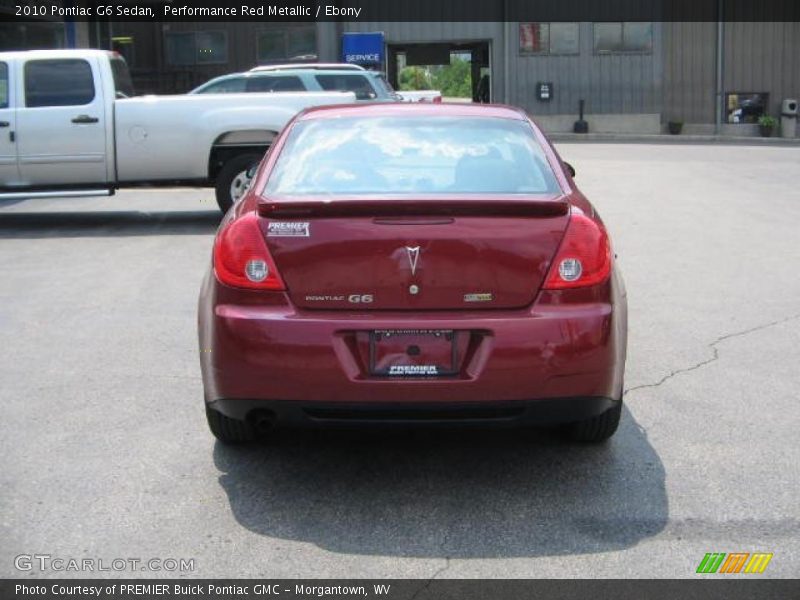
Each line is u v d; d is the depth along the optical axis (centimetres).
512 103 2911
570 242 385
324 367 373
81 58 1091
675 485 413
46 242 1030
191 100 1093
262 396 380
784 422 488
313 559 350
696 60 2912
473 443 463
